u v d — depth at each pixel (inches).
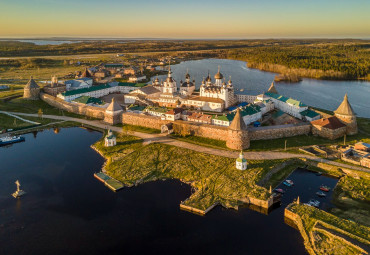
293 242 3919.8
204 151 6437.0
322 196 4896.7
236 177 5339.6
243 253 3764.8
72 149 6889.8
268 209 4574.3
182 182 5442.9
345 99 7278.5
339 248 3631.9
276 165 5723.4
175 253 3774.6
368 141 6678.2
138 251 3804.1
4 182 5442.9
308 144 6678.2
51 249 3843.5
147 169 5851.4
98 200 4901.6
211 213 4534.9
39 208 4687.5
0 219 4411.9
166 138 7214.6
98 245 3909.9
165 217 4448.8
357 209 4517.7
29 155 6560.0
